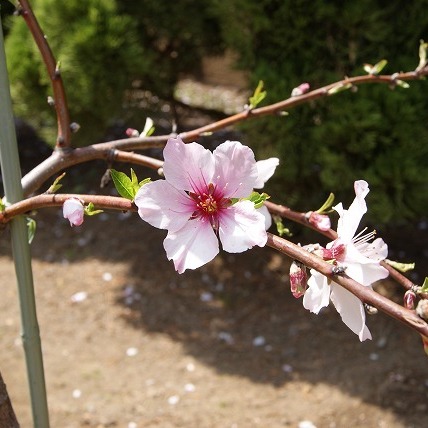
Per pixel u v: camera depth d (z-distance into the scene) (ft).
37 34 4.65
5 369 12.89
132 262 16.39
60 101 4.73
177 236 3.05
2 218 3.94
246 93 13.91
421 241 16.07
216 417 11.54
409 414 11.34
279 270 15.61
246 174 3.08
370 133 12.22
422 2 12.32
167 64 15.69
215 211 3.09
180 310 14.67
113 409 11.82
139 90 15.80
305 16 12.55
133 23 14.01
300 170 13.33
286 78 12.88
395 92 12.16
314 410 11.58
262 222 2.98
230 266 15.94
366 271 3.13
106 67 13.84
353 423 11.25
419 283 14.46
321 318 14.14
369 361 12.75
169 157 3.07
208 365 12.94
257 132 13.21
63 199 3.77
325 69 13.02
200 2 15.02
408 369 12.35
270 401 11.87
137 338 13.83
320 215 4.13
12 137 4.42
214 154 3.08
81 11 13.56
